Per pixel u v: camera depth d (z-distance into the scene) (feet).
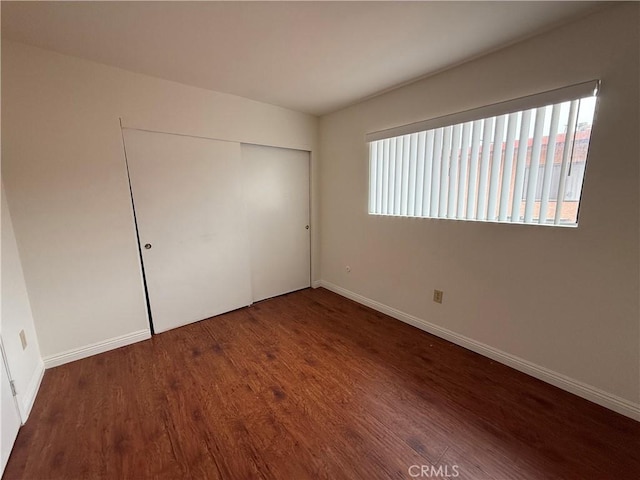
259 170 9.94
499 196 6.24
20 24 4.95
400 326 8.52
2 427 4.19
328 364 6.61
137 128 7.13
